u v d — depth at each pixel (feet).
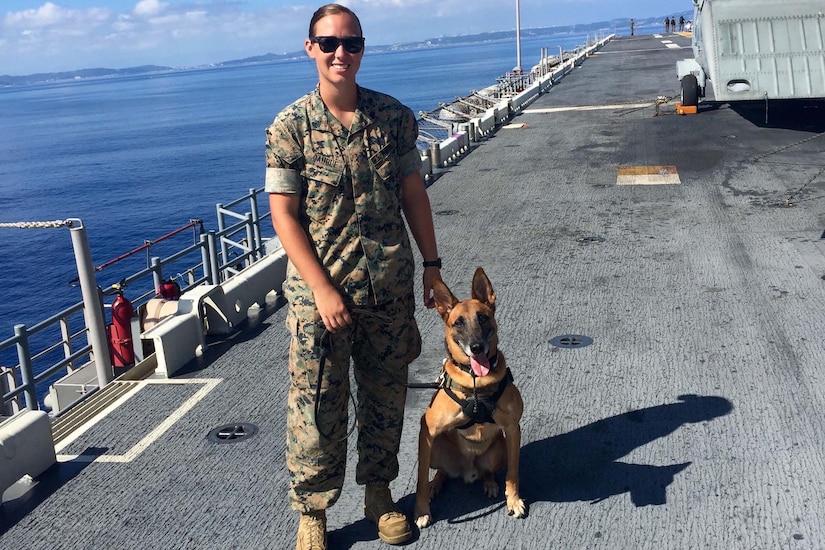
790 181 38.09
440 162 49.57
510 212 36.78
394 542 12.56
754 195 36.01
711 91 63.16
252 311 25.88
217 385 20.12
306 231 11.21
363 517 13.55
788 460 14.33
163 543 13.21
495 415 12.25
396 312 11.72
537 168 47.24
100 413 18.84
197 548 13.01
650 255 28.35
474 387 11.91
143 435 17.48
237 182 177.68
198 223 27.61
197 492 14.83
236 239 64.34
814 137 48.85
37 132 411.75
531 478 14.39
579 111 73.67
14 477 15.08
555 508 13.35
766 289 23.84
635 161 46.57
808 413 16.05
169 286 24.84
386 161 11.25
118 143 304.71
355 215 11.13
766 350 19.39
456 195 41.75
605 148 51.98
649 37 244.63
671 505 13.20
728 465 14.32
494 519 13.14
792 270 25.40
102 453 16.74
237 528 13.51
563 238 31.63
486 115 64.59
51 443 16.10
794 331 20.45
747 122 56.85
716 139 51.42
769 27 53.62
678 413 16.49
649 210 34.99
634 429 15.94
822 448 14.65
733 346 19.81
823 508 12.80
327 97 10.98
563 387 18.20
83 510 14.47
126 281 23.25
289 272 11.62
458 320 11.92
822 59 52.85
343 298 11.30
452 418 12.28
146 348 23.31
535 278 26.84
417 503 13.14
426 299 12.66
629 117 65.82
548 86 102.58
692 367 18.75
